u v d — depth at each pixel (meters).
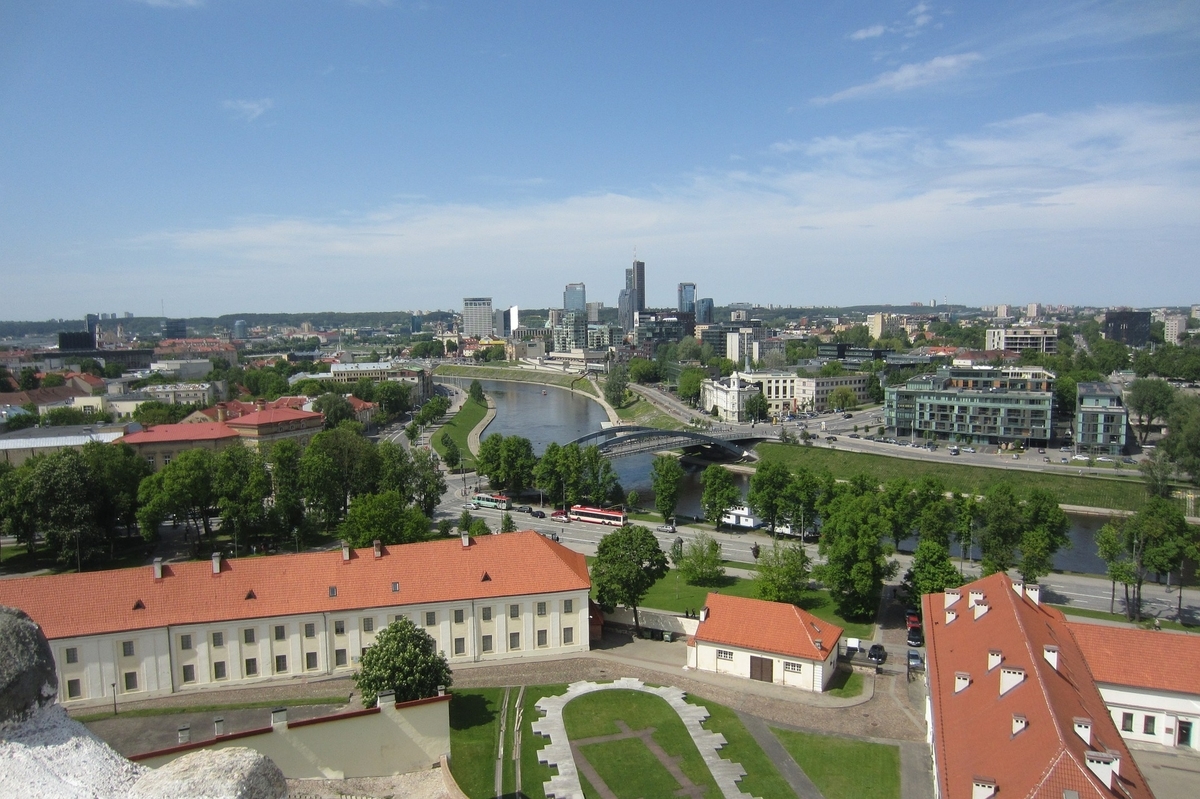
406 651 93.75
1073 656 89.88
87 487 172.12
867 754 91.81
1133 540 144.75
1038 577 151.38
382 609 115.94
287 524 190.50
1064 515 163.50
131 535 198.38
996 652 80.50
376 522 150.88
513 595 120.31
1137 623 139.88
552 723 99.31
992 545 151.00
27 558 178.25
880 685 111.00
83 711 103.25
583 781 86.56
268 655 112.31
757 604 117.75
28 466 188.12
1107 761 59.75
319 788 75.69
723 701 105.94
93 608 107.44
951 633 99.19
